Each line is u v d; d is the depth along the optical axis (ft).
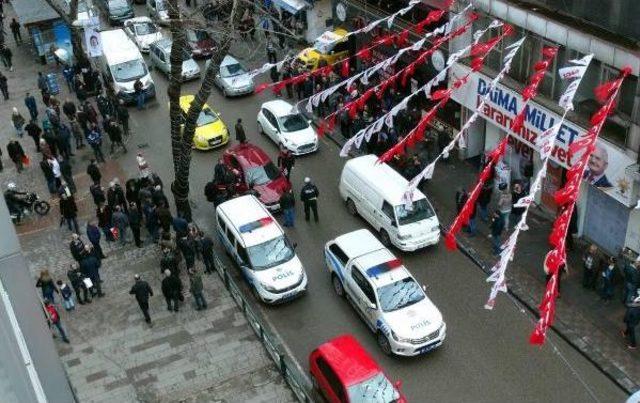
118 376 62.03
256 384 60.23
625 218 69.31
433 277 73.15
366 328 66.90
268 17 91.15
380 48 104.42
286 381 60.13
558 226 48.93
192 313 69.26
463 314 67.67
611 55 63.98
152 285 73.41
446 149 64.03
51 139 94.63
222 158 90.79
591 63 67.36
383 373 55.77
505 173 82.23
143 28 134.51
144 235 82.38
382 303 63.26
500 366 61.52
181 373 61.98
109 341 66.18
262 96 114.93
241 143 94.02
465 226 79.20
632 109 63.21
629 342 61.98
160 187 81.15
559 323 65.36
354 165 81.97
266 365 62.28
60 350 65.36
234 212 75.05
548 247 75.46
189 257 72.54
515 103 78.33
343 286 69.00
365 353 56.65
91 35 107.86
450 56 80.59
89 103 105.50
